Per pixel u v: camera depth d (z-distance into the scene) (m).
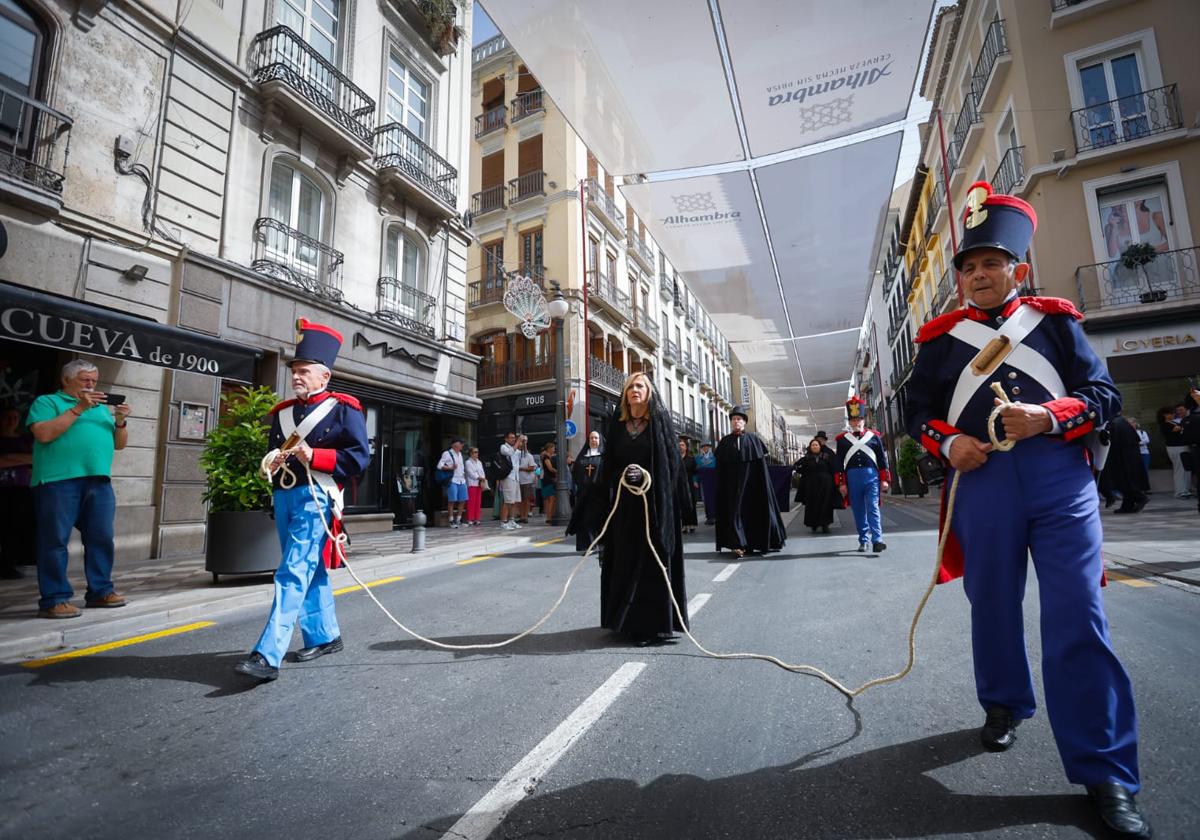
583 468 11.47
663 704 2.78
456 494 13.71
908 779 2.02
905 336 34.16
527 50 5.88
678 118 6.83
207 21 9.76
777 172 8.00
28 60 7.61
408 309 14.05
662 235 9.93
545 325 16.03
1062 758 1.81
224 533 6.15
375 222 13.04
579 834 1.77
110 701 3.00
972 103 20.12
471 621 4.58
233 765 2.29
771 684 3.00
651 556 3.84
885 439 35.56
